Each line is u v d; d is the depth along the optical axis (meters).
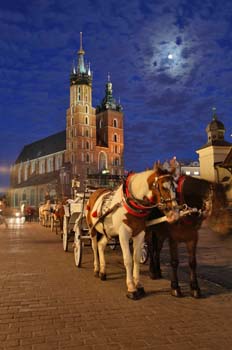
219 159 17.55
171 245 6.52
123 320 5.19
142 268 9.26
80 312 5.57
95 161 94.25
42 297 6.45
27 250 13.03
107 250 12.52
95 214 7.82
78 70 94.81
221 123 21.27
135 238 6.64
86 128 93.19
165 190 5.77
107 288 7.09
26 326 4.96
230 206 6.48
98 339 4.48
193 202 6.45
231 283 7.48
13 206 105.12
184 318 5.26
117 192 7.00
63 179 90.12
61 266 9.61
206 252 11.74
